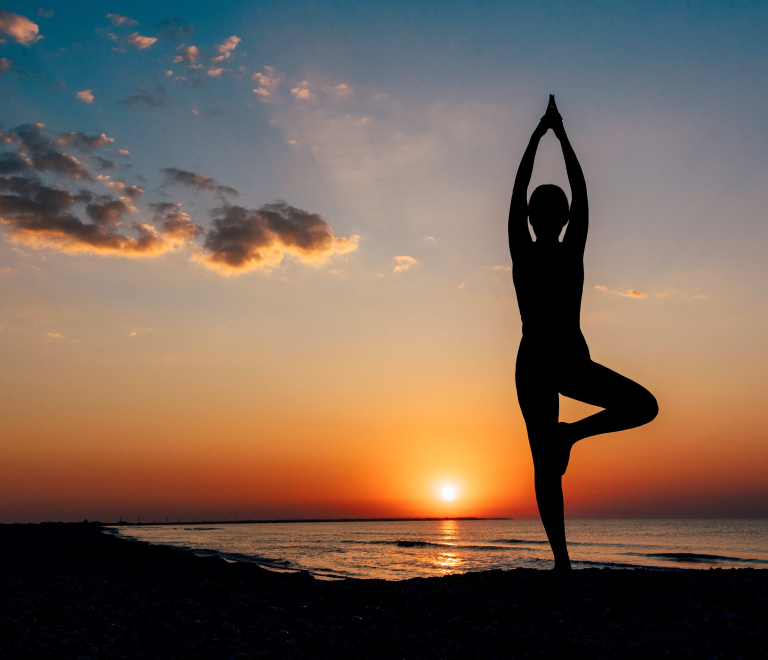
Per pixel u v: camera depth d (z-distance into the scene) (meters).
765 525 137.25
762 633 2.79
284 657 2.91
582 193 3.93
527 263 3.98
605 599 3.53
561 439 3.70
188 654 2.97
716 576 3.88
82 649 3.11
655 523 168.50
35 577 8.16
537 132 4.19
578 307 3.81
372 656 2.91
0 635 3.48
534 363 3.87
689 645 2.74
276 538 84.12
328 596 4.20
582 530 112.62
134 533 98.88
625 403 3.44
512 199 4.13
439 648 3.01
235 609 3.86
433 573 27.84
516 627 3.23
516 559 39.47
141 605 4.12
